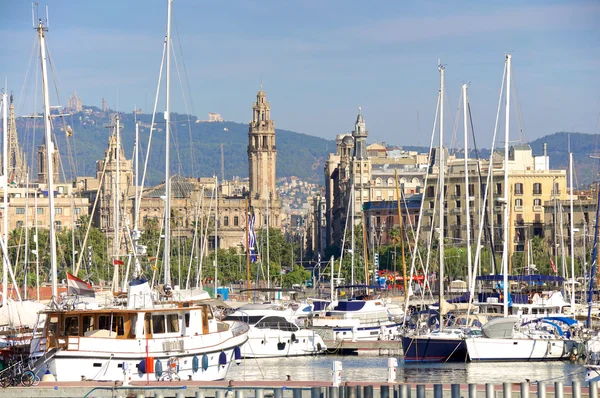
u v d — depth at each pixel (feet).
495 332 480.23
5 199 500.33
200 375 363.35
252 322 535.19
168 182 471.62
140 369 346.95
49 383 328.49
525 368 455.22
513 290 645.10
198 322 366.63
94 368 342.85
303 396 314.76
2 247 483.10
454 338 474.08
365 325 580.71
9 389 318.45
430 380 419.33
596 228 502.38
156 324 355.56
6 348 368.07
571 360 474.08
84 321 352.28
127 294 389.80
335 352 542.57
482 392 310.24
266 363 501.56
